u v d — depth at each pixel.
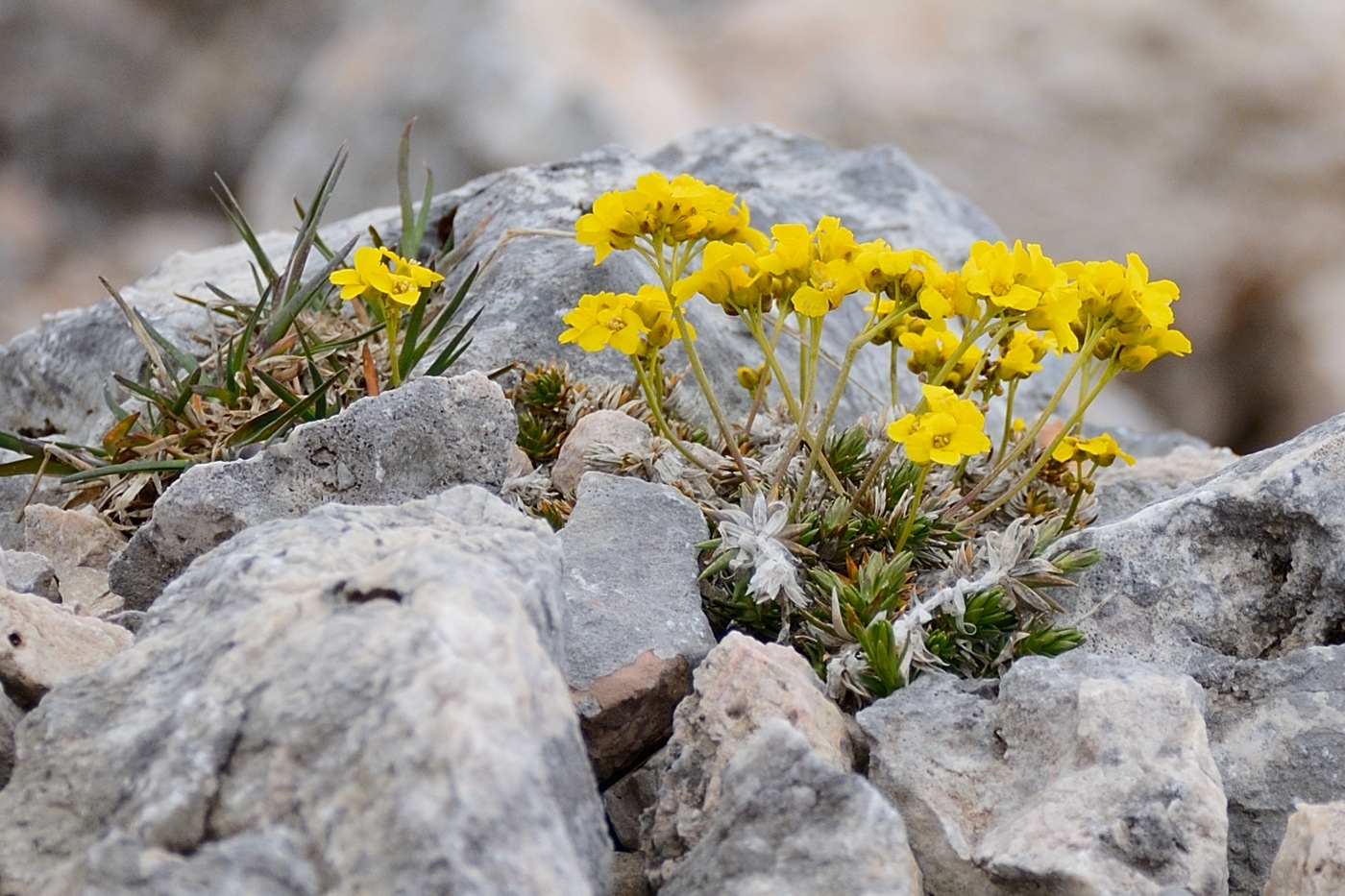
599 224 3.13
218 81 17.70
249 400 3.82
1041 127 14.18
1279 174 13.52
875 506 3.37
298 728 2.06
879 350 5.56
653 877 2.50
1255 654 3.08
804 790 2.33
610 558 3.14
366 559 2.48
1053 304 2.98
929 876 2.58
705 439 3.82
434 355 4.23
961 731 2.75
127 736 2.18
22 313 15.80
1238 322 13.44
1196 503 3.16
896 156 6.50
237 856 1.91
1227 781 2.74
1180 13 14.31
